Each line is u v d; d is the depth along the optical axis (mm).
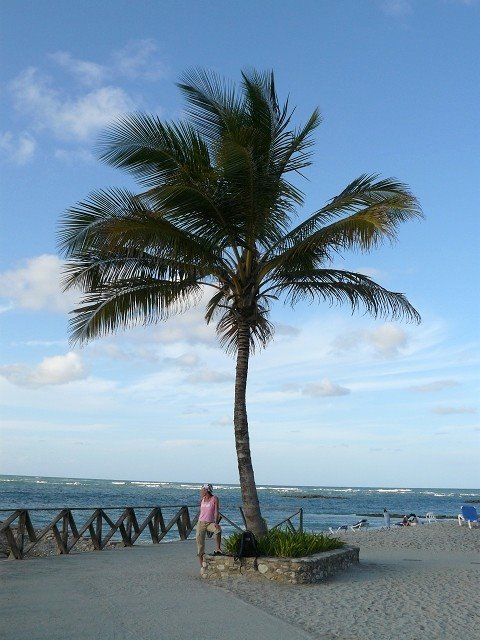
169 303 14523
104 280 14398
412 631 8383
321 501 99812
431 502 106250
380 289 14445
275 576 11773
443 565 15352
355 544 21250
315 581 11945
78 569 13211
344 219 13320
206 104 13375
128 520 18859
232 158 12414
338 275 14391
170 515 53281
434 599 10648
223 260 14078
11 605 9117
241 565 12078
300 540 13031
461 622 9023
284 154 14016
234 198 13188
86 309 14531
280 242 14117
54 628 7781
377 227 12633
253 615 8867
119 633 7621
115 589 10758
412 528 26969
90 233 12594
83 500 72438
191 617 8641
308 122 14008
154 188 13023
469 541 22109
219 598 10055
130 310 14484
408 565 15195
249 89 13773
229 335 14867
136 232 12852
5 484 124375
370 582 12195
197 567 13922
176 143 13188
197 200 13000
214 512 12711
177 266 14039
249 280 13977
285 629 8102
